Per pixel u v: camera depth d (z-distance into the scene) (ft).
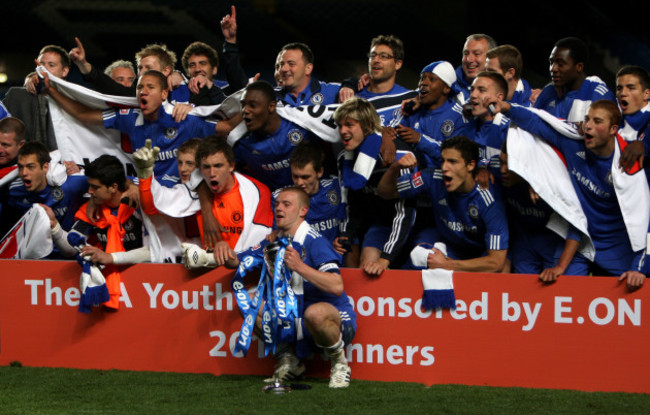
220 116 27.35
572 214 23.11
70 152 28.63
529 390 21.89
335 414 19.51
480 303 22.41
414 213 25.20
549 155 23.66
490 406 20.29
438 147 26.17
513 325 22.30
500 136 24.40
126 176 27.02
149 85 26.45
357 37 69.26
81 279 23.82
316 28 69.36
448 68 27.04
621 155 22.86
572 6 65.87
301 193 22.22
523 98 30.19
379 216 26.03
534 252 24.68
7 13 67.67
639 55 64.08
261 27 69.31
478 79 24.90
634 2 63.87
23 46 67.87
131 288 24.23
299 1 68.54
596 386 21.91
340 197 25.93
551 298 22.06
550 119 23.50
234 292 22.39
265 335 21.80
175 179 27.27
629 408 20.16
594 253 23.65
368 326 23.08
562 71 26.96
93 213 25.02
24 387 22.17
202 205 24.47
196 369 23.97
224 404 20.36
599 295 21.77
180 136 27.09
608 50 64.75
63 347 24.68
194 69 31.01
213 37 68.85
